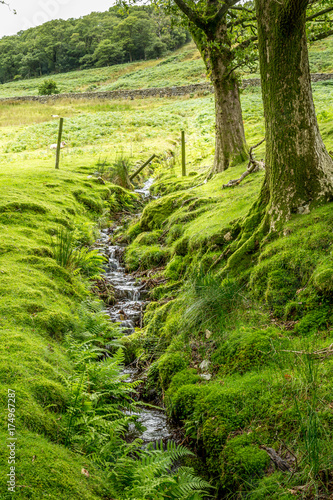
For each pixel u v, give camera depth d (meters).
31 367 3.92
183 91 40.25
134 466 3.32
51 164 15.00
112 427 3.66
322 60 43.25
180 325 5.52
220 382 4.26
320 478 2.82
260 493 2.95
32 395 3.53
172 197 9.84
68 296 6.10
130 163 15.75
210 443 3.63
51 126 26.09
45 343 4.59
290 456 3.12
